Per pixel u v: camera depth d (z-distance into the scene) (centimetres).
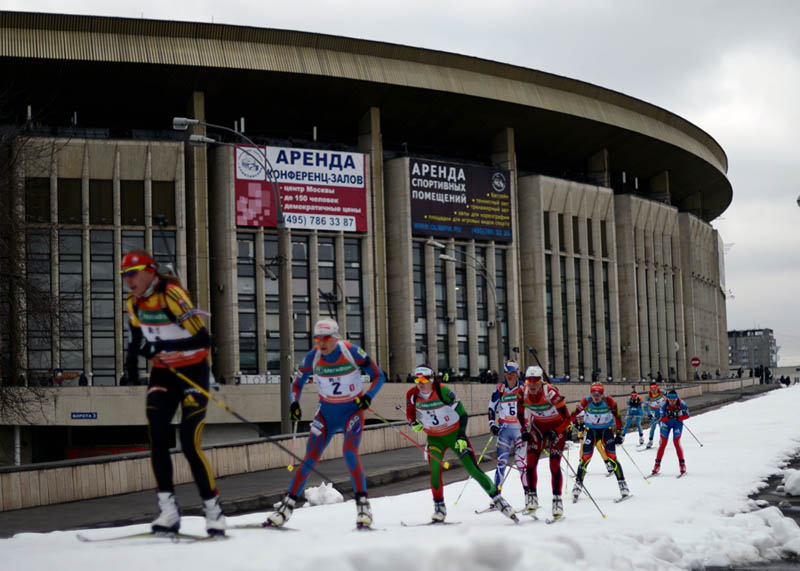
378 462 2797
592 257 8475
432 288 7125
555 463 1289
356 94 6706
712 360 11200
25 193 3741
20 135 3444
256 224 6281
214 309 6325
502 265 7581
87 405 5209
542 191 7938
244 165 6278
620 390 6681
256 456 2575
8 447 5281
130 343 844
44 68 5872
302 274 6512
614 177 9556
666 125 9000
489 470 2556
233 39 6225
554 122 7800
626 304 8975
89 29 5906
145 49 5962
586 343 8300
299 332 6475
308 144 6731
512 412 1644
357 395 1040
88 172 5950
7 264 3275
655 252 9575
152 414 820
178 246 6078
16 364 3400
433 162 7125
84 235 5903
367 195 6675
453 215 7206
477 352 7394
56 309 3484
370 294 6681
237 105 6688
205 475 825
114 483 2052
